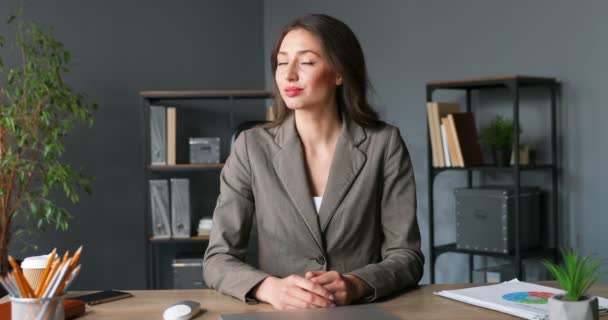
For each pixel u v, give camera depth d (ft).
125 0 14.05
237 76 15.29
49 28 13.20
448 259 12.98
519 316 4.27
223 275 5.02
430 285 5.32
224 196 5.45
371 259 5.35
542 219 11.48
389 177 5.38
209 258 5.31
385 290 4.81
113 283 13.91
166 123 13.03
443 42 12.69
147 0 14.28
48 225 13.14
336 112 5.44
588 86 10.73
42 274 4.12
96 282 13.74
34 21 13.03
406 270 5.07
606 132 10.55
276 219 5.22
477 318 4.25
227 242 5.34
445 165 11.55
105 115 13.79
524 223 11.02
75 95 12.19
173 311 4.32
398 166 5.40
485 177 12.34
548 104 11.26
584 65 10.77
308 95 5.12
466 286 5.24
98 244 13.71
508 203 10.89
